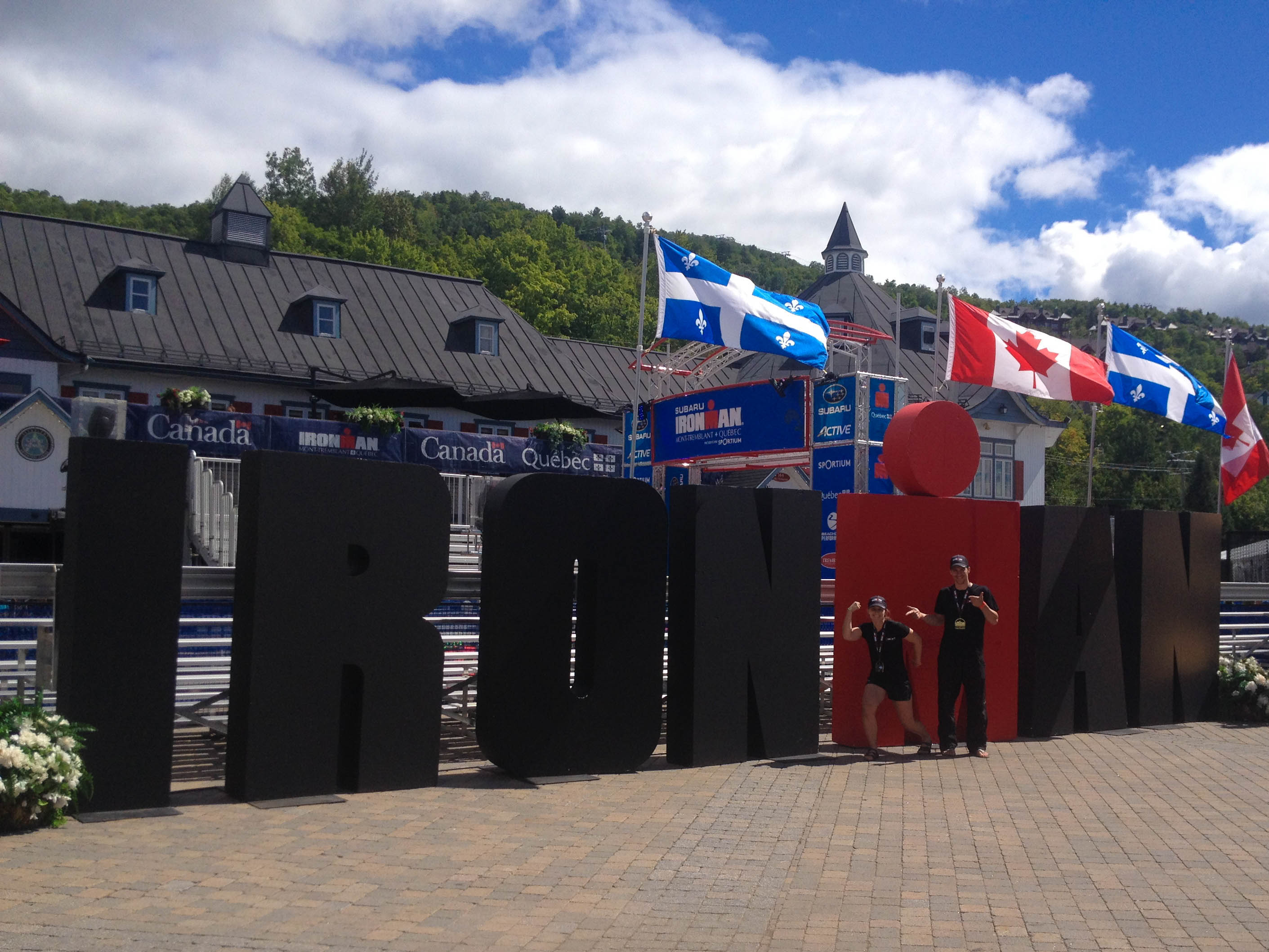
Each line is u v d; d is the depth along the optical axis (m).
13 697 8.55
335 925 5.07
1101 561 12.45
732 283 18.61
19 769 6.64
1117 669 12.59
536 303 74.75
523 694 8.87
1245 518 69.00
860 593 10.81
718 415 21.92
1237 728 12.93
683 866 6.34
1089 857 6.79
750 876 6.18
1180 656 13.22
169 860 6.07
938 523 11.24
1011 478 44.53
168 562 7.50
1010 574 11.70
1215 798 8.69
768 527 10.27
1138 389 20.06
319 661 8.00
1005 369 17.58
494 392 34.88
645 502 9.51
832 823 7.54
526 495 8.94
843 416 19.12
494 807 7.78
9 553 24.11
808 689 10.41
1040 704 11.88
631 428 24.94
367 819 7.27
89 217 89.06
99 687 7.23
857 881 6.14
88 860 6.02
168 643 7.48
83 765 7.07
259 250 35.34
